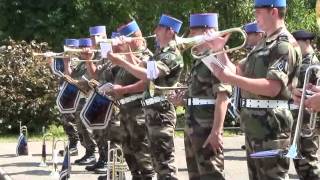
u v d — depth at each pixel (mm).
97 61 8797
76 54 9586
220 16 20047
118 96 7516
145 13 21547
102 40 6801
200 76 6051
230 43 14195
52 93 15852
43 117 15977
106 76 8242
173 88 6434
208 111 6039
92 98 8102
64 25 23531
